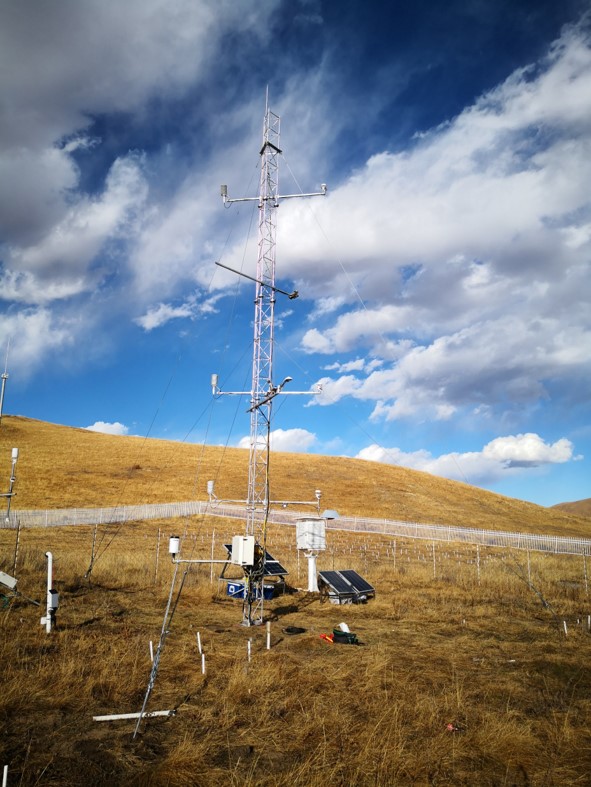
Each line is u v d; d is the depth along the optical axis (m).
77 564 21.62
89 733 7.09
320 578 20.94
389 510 64.69
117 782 5.88
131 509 47.56
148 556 27.02
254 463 20.33
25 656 9.77
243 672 9.34
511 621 15.97
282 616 16.09
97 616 13.75
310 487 71.31
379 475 85.62
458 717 8.13
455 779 6.32
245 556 13.95
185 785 5.89
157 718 7.69
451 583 23.52
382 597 19.81
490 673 10.49
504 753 6.90
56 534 36.16
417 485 83.56
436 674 10.27
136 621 13.66
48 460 70.56
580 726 7.87
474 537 48.94
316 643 12.45
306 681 9.40
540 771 6.56
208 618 14.92
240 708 8.15
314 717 7.82
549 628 14.90
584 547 45.41
